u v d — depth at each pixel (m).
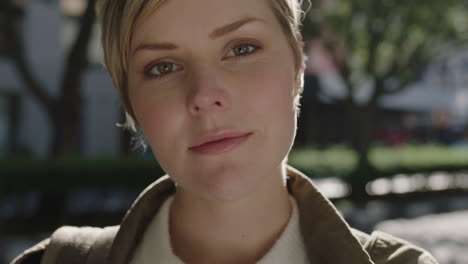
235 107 0.93
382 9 12.91
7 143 19.05
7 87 18.84
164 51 0.97
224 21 0.95
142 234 1.15
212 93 0.91
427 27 13.35
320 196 1.08
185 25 0.94
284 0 1.03
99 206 9.92
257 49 0.98
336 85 22.44
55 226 9.16
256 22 0.97
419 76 14.72
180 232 1.07
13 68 18.86
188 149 0.95
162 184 1.19
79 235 1.23
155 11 0.96
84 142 20.47
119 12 1.05
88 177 9.50
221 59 0.96
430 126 32.09
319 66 21.58
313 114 24.58
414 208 13.33
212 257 1.03
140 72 1.02
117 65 1.09
